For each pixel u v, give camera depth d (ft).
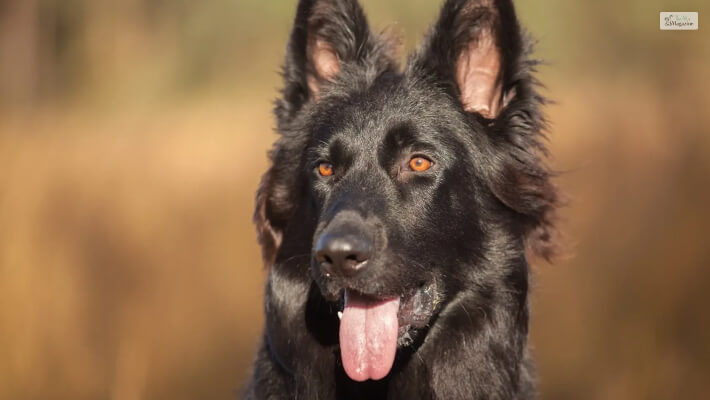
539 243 21.70
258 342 24.39
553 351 34.17
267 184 22.25
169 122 88.28
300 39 22.61
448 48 21.58
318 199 20.68
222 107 99.30
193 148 71.41
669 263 35.40
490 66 21.58
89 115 100.32
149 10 125.59
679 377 30.76
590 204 43.34
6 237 38.93
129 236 47.62
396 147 20.43
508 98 21.26
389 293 18.83
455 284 20.49
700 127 44.98
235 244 47.39
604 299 35.96
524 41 20.81
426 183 20.20
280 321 21.24
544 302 37.01
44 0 114.93
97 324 37.11
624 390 30.63
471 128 21.11
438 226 20.10
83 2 121.29
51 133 70.64
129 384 32.71
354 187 19.67
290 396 21.21
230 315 39.75
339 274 18.17
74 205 49.11
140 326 36.88
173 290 41.93
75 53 120.26
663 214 39.42
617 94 65.77
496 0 20.79
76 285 39.06
